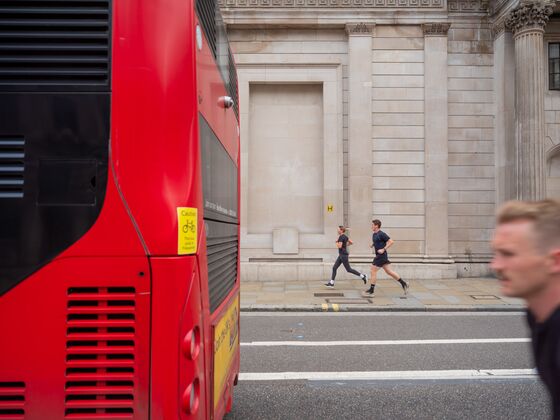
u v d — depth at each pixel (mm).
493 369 5863
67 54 2031
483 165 14609
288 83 14852
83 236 1983
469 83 14703
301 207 14758
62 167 1993
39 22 2037
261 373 5719
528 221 1480
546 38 14477
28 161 1990
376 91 14594
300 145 14859
